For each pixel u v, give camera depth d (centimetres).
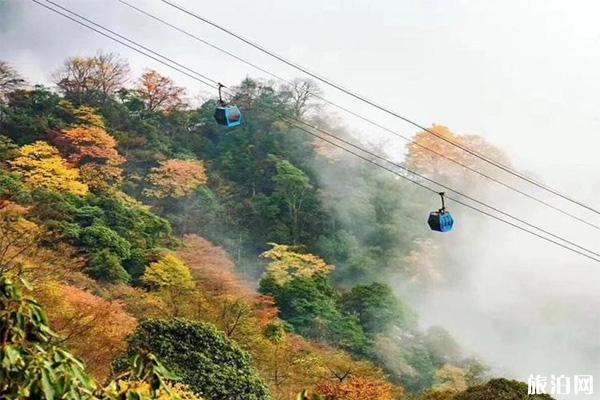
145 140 6456
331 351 4275
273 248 5750
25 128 6047
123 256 4641
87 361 2625
